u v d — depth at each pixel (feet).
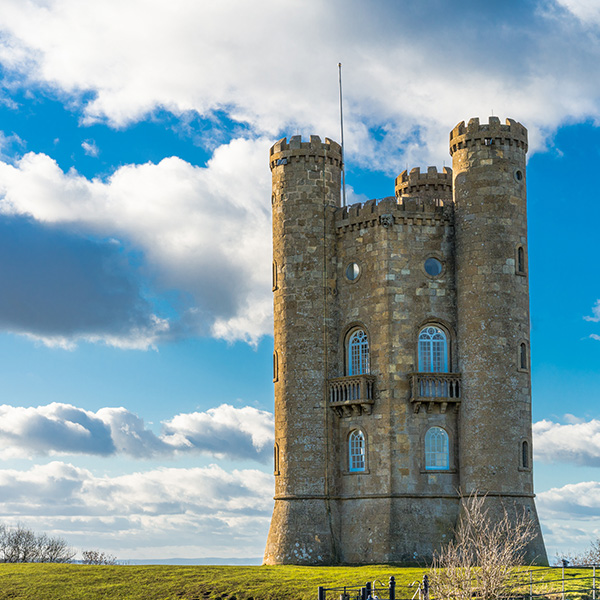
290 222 229.25
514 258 214.28
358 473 216.33
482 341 211.00
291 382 223.10
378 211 221.05
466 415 210.59
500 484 204.74
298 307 225.56
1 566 205.87
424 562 203.82
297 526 214.90
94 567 200.34
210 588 177.78
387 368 215.31
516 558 192.03
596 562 186.91
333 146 233.96
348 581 176.24
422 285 219.00
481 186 215.92
